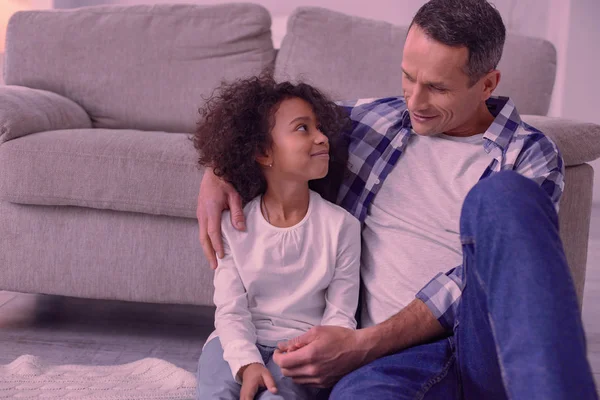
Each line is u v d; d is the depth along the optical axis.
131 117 2.56
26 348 1.97
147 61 2.56
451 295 1.25
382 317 1.38
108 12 2.63
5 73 2.63
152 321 2.24
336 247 1.38
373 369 1.18
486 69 1.31
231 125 1.41
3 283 2.05
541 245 0.95
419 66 1.30
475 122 1.43
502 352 0.94
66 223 2.01
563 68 4.41
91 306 2.35
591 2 4.32
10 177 1.97
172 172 1.93
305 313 1.38
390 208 1.43
